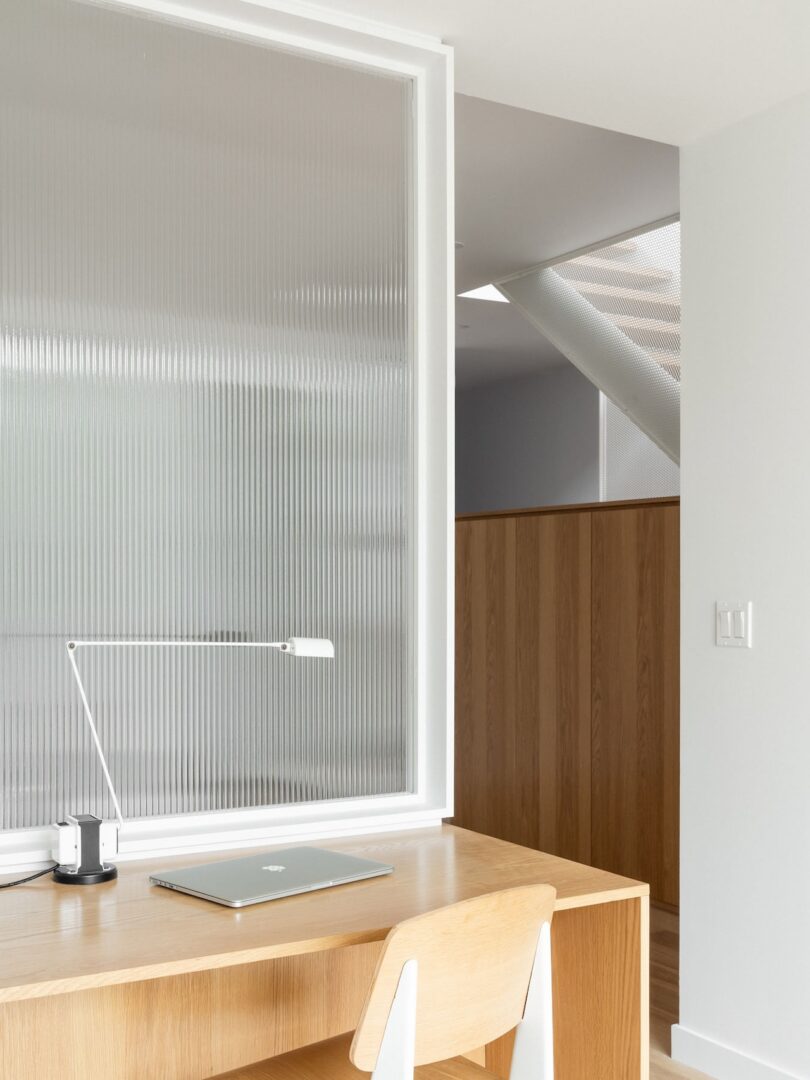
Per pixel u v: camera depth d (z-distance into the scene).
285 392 2.44
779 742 2.88
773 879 2.89
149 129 2.31
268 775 2.38
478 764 5.42
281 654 2.40
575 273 4.56
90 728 2.20
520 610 5.19
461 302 5.18
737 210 3.05
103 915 1.77
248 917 1.76
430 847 2.27
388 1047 1.57
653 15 2.42
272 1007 2.18
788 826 2.86
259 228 2.43
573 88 2.82
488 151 3.50
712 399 3.11
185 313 2.33
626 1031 2.06
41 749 2.14
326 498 2.48
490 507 6.99
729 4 2.36
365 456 2.54
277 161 2.46
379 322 2.58
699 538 3.13
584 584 4.84
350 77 2.56
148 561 2.26
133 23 2.30
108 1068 1.98
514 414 6.80
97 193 2.25
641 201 3.91
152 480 2.28
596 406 6.20
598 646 4.76
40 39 2.21
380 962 1.54
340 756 2.47
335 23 2.41
